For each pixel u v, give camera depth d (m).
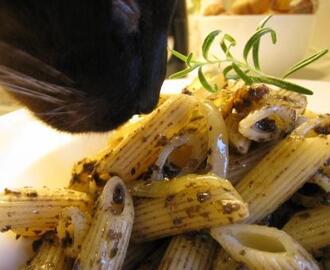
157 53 0.14
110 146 0.18
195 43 0.32
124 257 0.15
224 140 0.16
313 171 0.15
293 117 0.16
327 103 0.22
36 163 0.19
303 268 0.13
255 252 0.13
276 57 0.28
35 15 0.12
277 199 0.15
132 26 0.13
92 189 0.16
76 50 0.12
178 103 0.16
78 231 0.15
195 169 0.16
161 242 0.16
